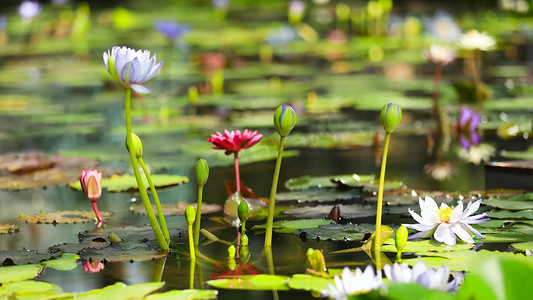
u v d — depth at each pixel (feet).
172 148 18.92
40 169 16.85
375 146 18.95
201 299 8.20
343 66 37.37
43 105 27.45
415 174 15.53
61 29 52.31
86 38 50.39
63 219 12.32
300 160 17.48
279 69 37.09
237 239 10.97
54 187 15.24
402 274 7.84
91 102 27.94
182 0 82.38
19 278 9.03
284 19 59.77
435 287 7.64
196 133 20.98
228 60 38.14
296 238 10.91
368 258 9.73
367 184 14.37
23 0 74.59
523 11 52.16
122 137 20.88
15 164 16.81
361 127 21.58
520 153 17.26
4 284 8.79
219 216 12.49
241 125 21.86
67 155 18.21
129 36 50.47
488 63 36.42
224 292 8.52
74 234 11.41
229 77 34.50
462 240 10.37
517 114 22.79
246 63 39.75
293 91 29.19
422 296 6.07
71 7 68.23
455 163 16.56
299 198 13.52
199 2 80.12
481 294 6.31
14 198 14.29
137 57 9.68
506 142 18.85
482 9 58.44
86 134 21.66
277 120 10.30
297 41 48.37
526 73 32.53
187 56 42.04
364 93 28.09
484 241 10.33
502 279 6.34
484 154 17.46
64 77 35.09
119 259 9.91
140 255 10.05
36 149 19.27
